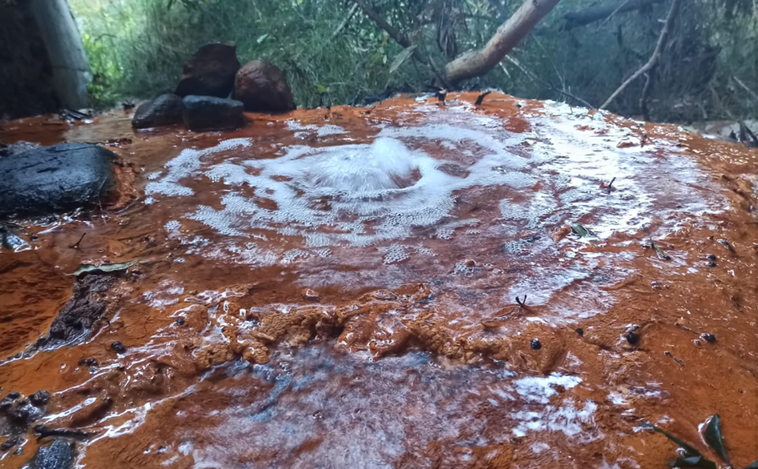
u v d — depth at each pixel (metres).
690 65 2.13
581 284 0.66
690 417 0.47
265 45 2.05
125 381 0.51
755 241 0.77
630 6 2.13
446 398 0.50
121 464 0.43
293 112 1.60
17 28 1.70
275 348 0.56
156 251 0.77
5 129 1.44
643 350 0.54
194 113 1.38
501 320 0.59
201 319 0.60
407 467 0.43
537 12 1.75
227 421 0.47
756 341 0.56
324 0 2.14
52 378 0.52
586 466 0.43
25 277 0.71
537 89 2.23
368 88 2.05
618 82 2.25
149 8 2.16
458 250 0.76
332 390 0.51
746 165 1.09
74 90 1.93
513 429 0.46
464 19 2.11
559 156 1.15
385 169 1.09
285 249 0.77
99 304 0.62
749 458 0.43
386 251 0.76
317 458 0.44
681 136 1.29
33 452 0.44
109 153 1.09
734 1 2.04
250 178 1.06
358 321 0.59
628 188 0.97
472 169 1.09
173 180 1.04
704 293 0.64
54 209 0.88
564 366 0.53
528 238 0.79
